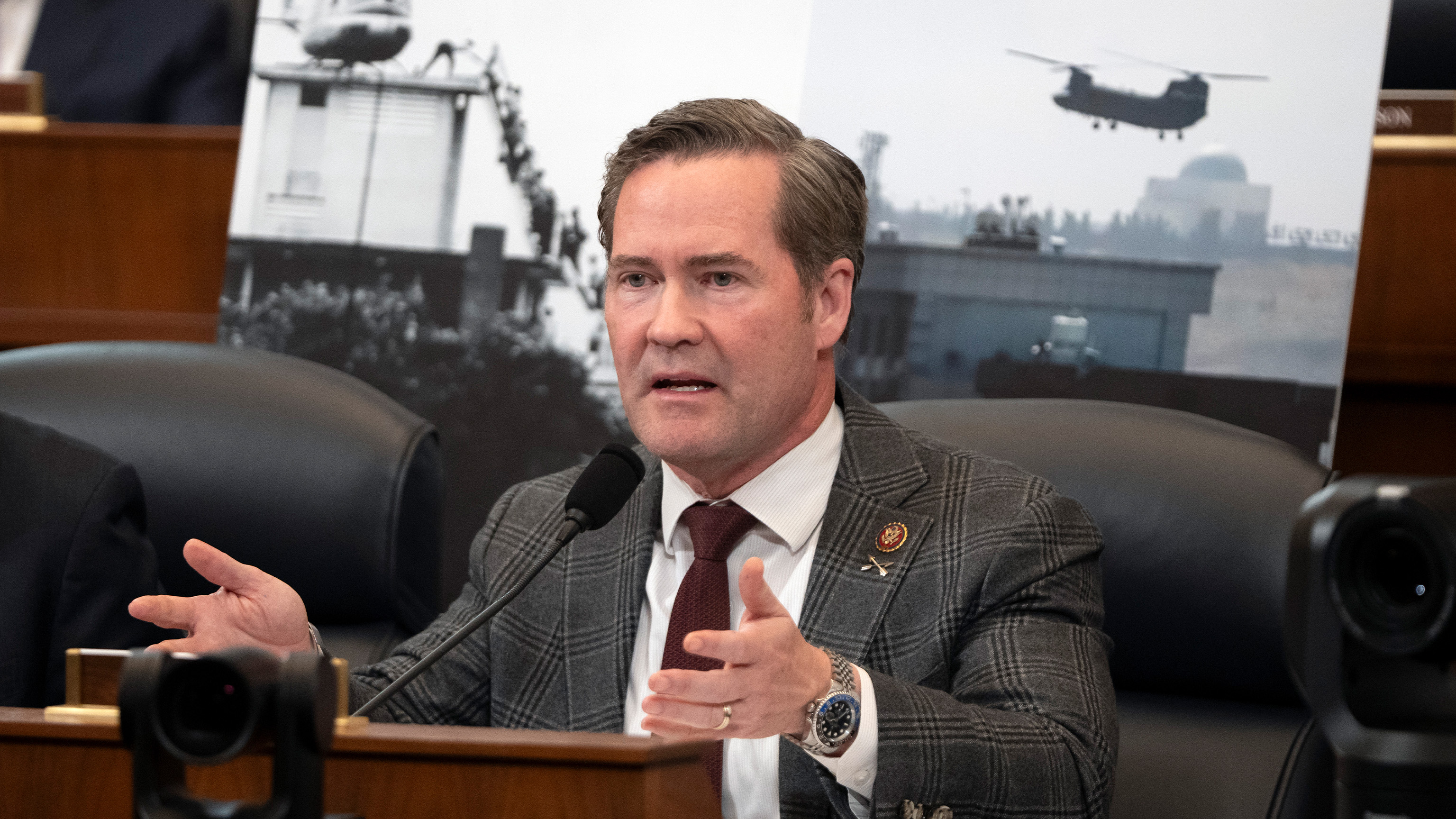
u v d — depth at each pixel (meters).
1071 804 3.86
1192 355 7.24
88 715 2.85
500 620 4.82
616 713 4.48
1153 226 7.34
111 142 9.20
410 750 2.58
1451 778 2.45
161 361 6.46
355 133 8.48
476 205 8.27
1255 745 4.81
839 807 3.76
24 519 5.32
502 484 8.02
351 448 6.11
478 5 8.41
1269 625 4.86
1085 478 5.16
